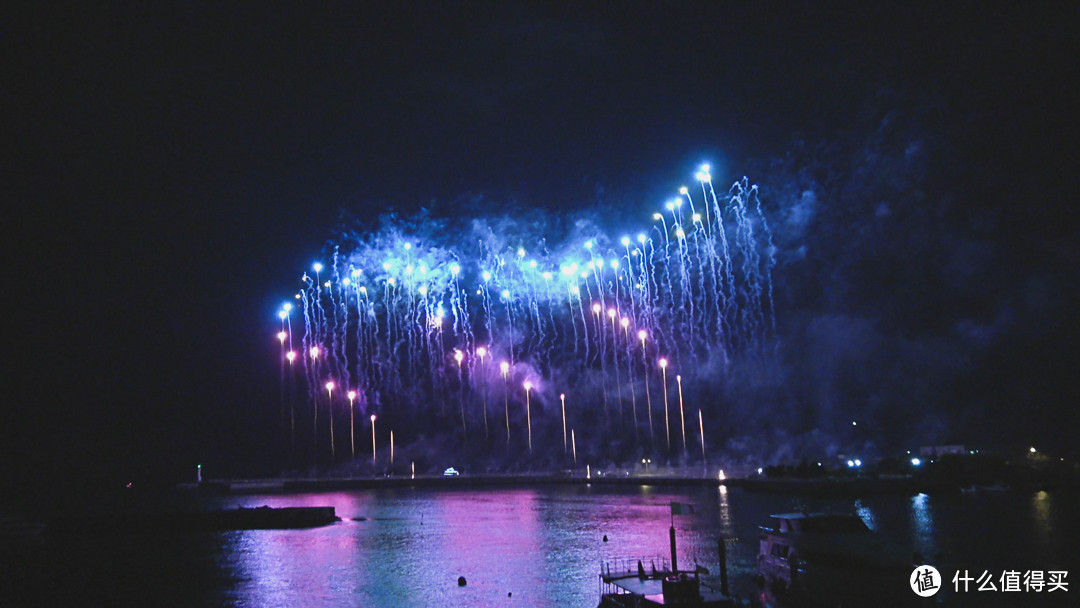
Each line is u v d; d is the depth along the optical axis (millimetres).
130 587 48812
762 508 75688
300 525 77250
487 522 76062
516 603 41750
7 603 45281
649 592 33844
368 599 44125
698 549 54438
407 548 61156
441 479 131000
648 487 108625
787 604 36156
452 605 41875
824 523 38281
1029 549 49781
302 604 43562
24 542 68562
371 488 133250
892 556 35281
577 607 40406
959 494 82312
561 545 59438
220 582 49719
